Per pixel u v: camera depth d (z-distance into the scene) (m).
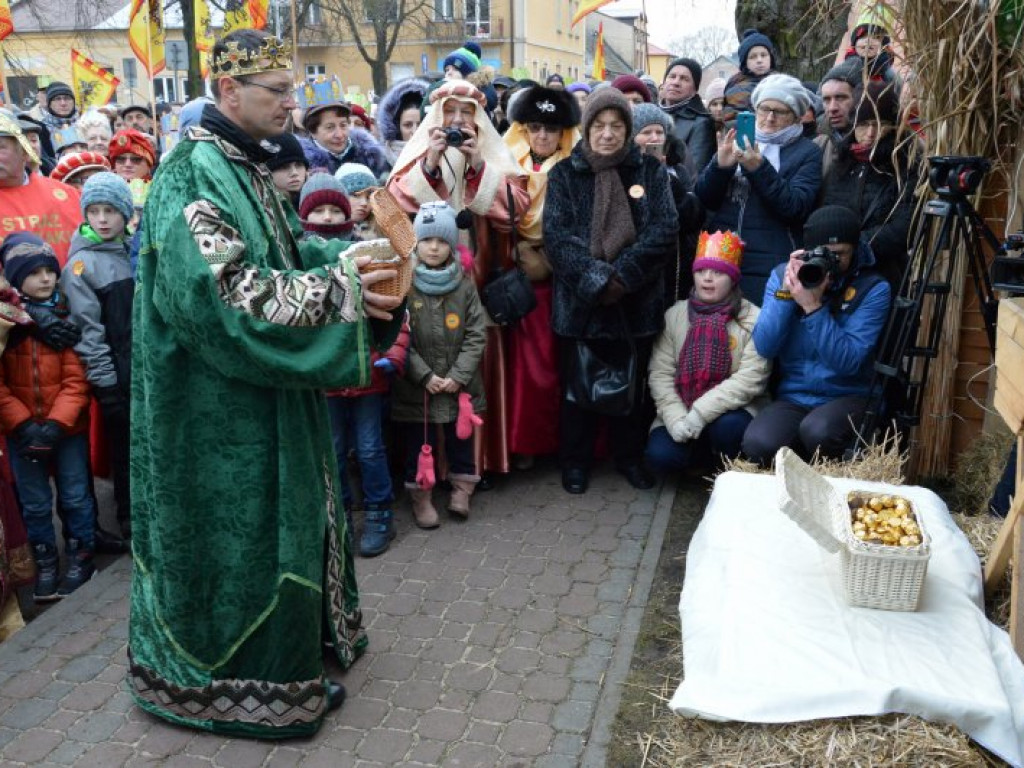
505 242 4.20
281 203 2.72
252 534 2.54
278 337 2.35
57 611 3.42
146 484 2.62
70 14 33.97
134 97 34.44
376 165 5.26
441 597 3.40
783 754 2.27
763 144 4.31
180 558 2.55
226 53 2.46
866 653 2.43
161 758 2.59
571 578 3.52
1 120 4.04
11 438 3.59
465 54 5.85
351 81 34.59
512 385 4.34
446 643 3.11
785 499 2.64
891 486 3.25
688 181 4.62
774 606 2.62
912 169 3.87
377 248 2.49
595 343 4.10
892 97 3.88
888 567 2.56
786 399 4.04
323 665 2.95
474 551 3.75
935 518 3.04
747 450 3.92
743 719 2.33
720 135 5.17
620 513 4.08
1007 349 2.70
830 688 2.32
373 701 2.82
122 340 3.75
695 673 2.53
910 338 3.66
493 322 4.10
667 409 4.18
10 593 3.35
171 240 2.34
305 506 2.57
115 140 5.08
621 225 3.98
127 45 33.97
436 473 4.16
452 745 2.62
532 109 4.36
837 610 2.61
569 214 4.06
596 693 2.84
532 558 3.68
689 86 5.48
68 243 4.34
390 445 4.54
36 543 3.69
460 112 4.09
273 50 2.48
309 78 5.07
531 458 4.56
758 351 3.95
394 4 28.16
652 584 3.46
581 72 41.12
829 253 3.59
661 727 2.64
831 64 7.09
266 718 2.63
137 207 4.86
